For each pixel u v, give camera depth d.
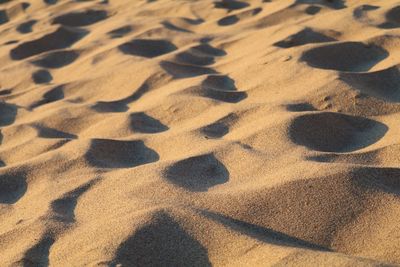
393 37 2.51
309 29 2.76
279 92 2.23
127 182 1.81
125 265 1.53
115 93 2.50
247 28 3.05
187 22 3.26
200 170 1.84
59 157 1.99
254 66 2.47
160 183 1.78
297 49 2.49
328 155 1.82
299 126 1.96
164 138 2.06
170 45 2.95
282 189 1.67
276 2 3.27
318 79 2.24
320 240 1.55
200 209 1.65
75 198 1.80
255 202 1.65
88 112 2.33
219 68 2.60
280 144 1.89
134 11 3.61
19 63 3.01
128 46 2.94
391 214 1.56
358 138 1.96
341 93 2.14
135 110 2.29
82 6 3.88
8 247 1.66
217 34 3.00
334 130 1.98
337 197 1.62
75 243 1.61
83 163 1.95
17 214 1.79
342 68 2.41
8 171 1.97
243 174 1.79
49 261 1.59
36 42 3.23
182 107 2.23
